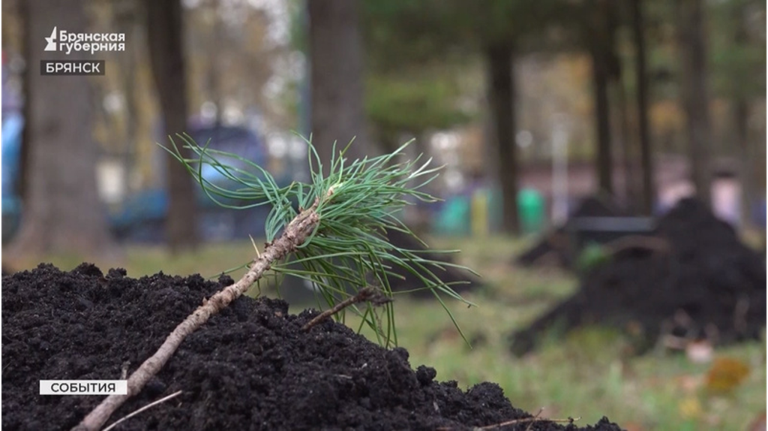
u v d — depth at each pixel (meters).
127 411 1.51
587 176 46.12
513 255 14.05
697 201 7.62
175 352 1.58
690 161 16.31
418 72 22.00
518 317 7.78
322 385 1.50
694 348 5.96
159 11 13.72
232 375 1.50
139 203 23.94
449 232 32.34
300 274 1.79
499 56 19.53
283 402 1.49
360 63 9.99
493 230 26.50
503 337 6.56
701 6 16.31
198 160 1.79
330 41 9.85
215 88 33.19
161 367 1.55
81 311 1.75
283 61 35.31
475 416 1.71
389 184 1.93
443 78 25.86
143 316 1.68
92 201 11.33
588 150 53.44
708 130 16.22
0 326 1.66
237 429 1.46
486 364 5.26
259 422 1.46
